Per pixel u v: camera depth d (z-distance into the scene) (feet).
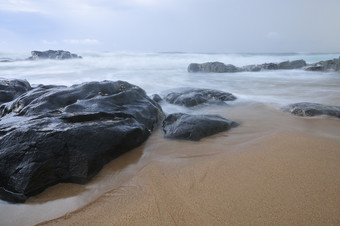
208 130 14.61
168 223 7.18
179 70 64.75
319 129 15.42
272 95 29.25
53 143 9.77
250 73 57.11
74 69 63.52
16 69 61.57
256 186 8.92
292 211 7.53
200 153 12.05
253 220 7.18
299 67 63.72
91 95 15.75
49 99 14.52
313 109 18.92
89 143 10.40
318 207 7.69
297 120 17.69
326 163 10.55
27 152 9.36
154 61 94.99
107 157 11.14
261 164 10.61
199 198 8.31
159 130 15.98
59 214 7.80
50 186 9.41
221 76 51.65
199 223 7.14
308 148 12.16
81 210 7.96
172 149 12.70
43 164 9.16
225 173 9.93
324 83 38.99
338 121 17.20
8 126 10.76
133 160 11.50
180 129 14.51
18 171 8.95
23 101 15.30
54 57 100.37
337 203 7.87
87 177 9.68
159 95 26.30
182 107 22.17
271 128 15.80
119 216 7.55
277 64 63.36
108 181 9.71
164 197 8.44
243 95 29.14
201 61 95.66
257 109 21.72
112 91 16.94
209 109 21.77
